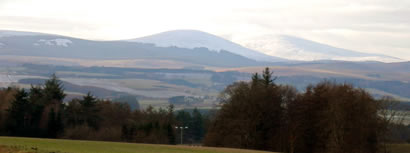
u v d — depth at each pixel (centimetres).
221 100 9181
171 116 15612
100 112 12912
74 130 10975
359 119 7925
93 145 5803
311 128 8475
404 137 10725
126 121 12962
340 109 7912
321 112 8244
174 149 6125
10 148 4441
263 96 8781
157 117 14412
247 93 8969
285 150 8719
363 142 7969
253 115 8662
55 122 11012
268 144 8712
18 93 11250
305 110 8556
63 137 10875
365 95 8175
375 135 8150
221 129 8750
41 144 5278
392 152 8962
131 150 5453
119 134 11356
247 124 8575
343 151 7869
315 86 9031
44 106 11775
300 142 8569
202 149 6444
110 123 12788
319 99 8538
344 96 8038
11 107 11088
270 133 8769
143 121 12700
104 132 11312
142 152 5241
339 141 7919
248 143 8644
